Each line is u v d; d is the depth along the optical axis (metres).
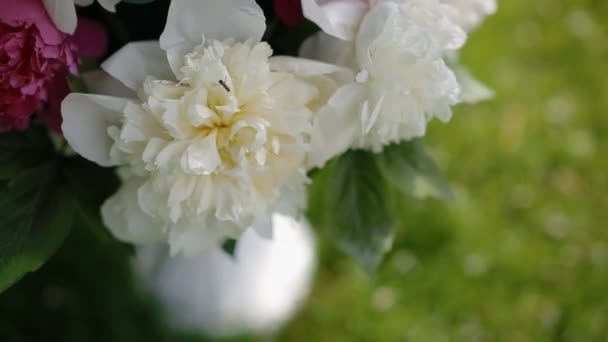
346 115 0.60
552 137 1.28
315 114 0.60
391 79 0.59
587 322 1.10
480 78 1.31
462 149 1.25
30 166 0.65
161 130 0.59
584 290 1.13
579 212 1.21
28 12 0.58
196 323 1.04
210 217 0.62
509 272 1.14
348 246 0.69
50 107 0.62
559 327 1.11
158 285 1.03
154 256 1.01
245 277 1.01
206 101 0.58
